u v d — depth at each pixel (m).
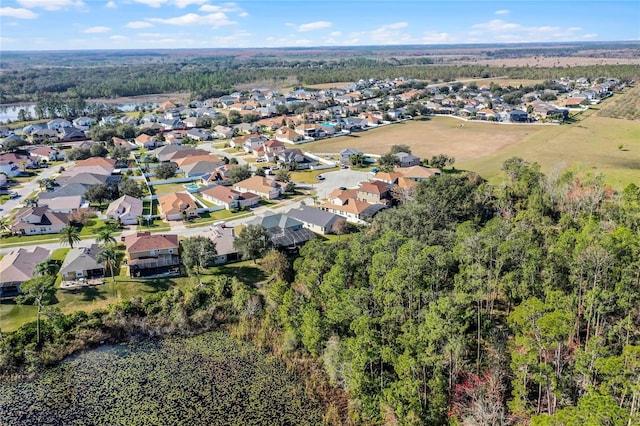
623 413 42.53
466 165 173.62
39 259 97.69
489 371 61.62
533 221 96.25
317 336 69.38
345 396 65.25
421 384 58.41
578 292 67.19
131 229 121.94
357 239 88.69
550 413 53.47
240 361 73.38
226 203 137.75
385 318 65.00
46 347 74.62
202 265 93.44
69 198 138.25
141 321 82.19
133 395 65.81
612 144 189.12
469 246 72.62
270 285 89.44
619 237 68.81
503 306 74.25
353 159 182.12
